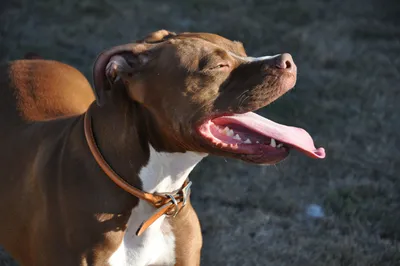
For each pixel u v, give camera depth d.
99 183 6.52
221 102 6.27
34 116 7.70
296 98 13.76
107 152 6.50
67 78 8.48
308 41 16.78
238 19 17.81
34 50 15.28
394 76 15.38
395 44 17.06
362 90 14.52
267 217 10.35
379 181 11.35
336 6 19.00
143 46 6.32
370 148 12.35
